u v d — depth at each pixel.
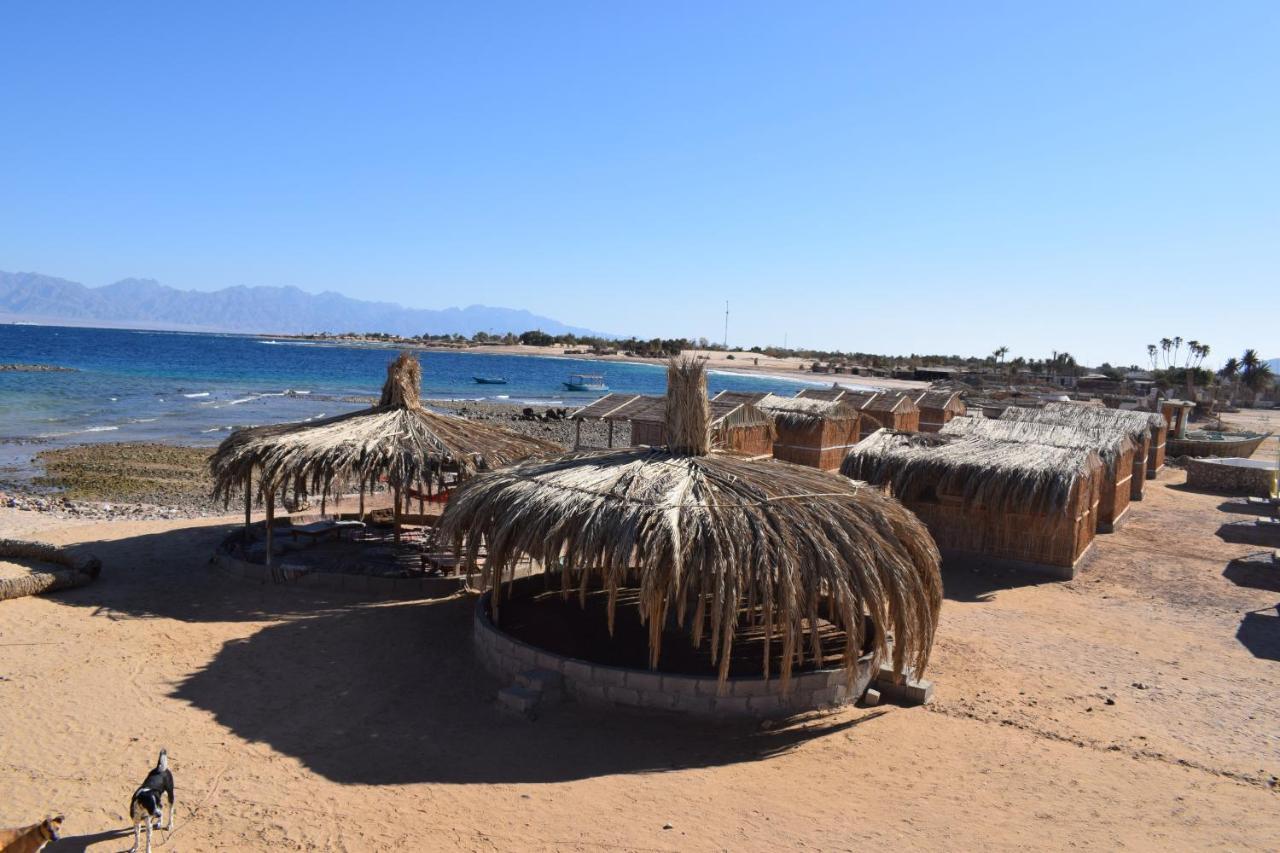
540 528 9.97
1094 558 18.56
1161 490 29.38
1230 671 11.68
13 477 27.17
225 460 15.03
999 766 8.48
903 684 10.20
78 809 7.30
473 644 11.64
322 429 15.23
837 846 6.84
